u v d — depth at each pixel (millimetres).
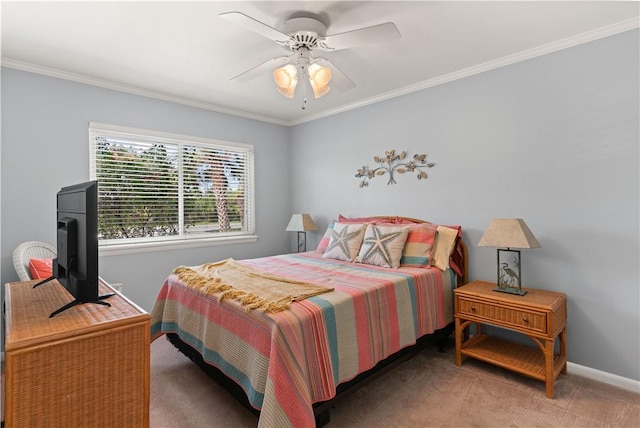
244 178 4180
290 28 1945
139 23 2094
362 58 2629
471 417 1890
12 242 2619
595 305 2285
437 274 2619
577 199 2348
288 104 3779
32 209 2701
